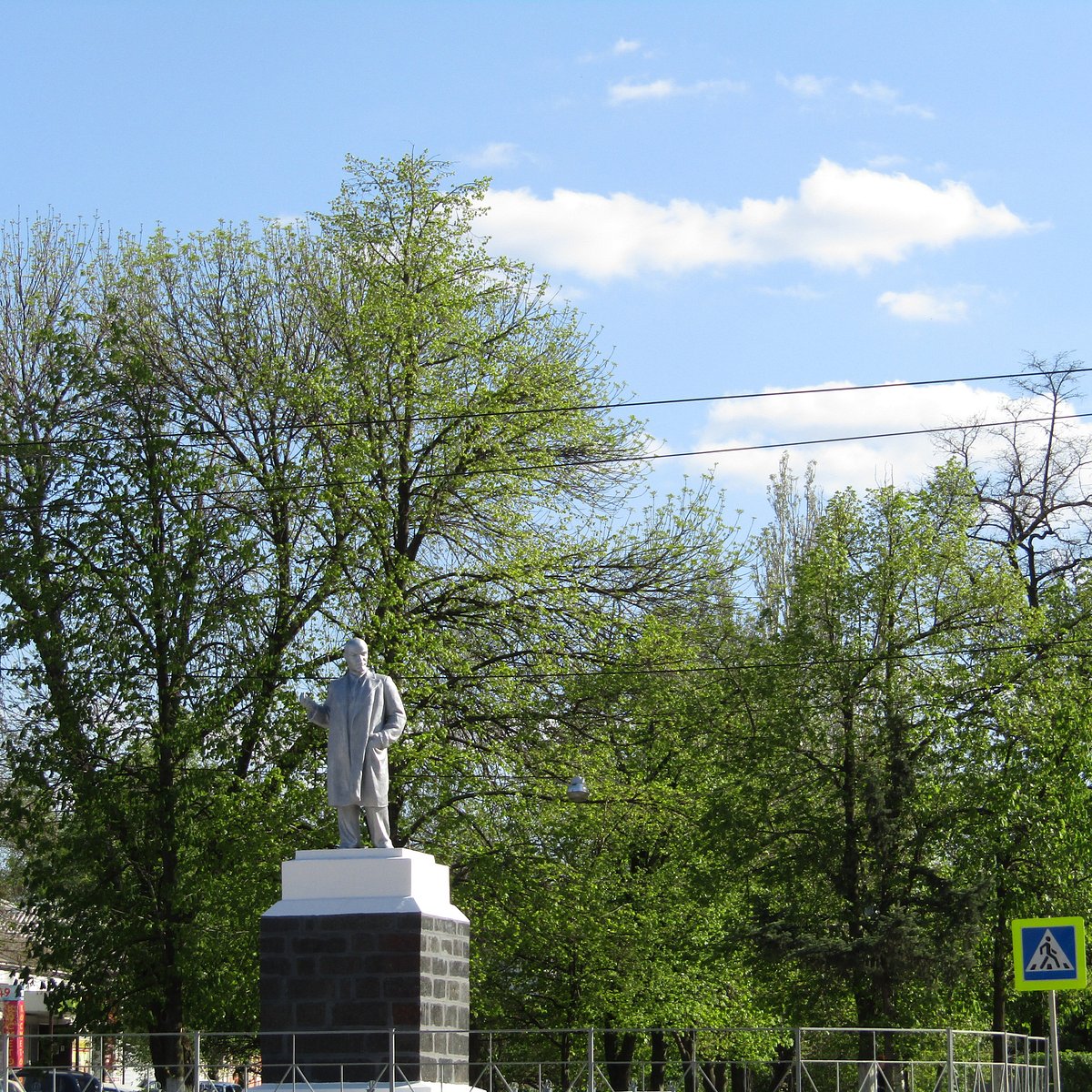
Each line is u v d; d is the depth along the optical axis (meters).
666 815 31.19
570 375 31.30
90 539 27.53
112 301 29.16
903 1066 27.36
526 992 33.00
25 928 28.61
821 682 29.73
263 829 27.20
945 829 29.27
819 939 27.64
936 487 31.38
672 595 32.25
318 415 30.05
